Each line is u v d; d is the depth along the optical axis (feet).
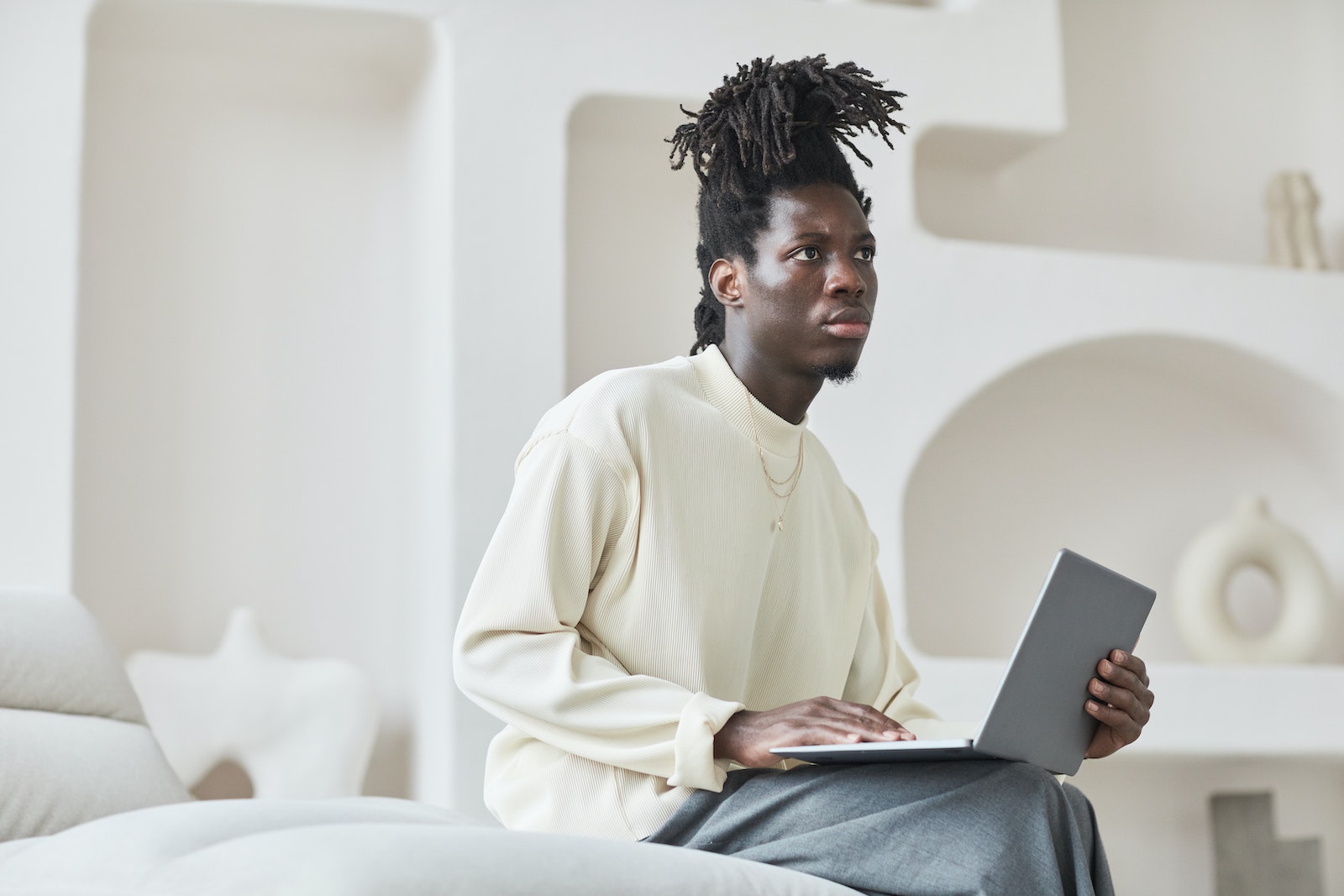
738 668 4.66
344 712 9.71
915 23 11.24
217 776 10.19
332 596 10.72
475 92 10.25
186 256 10.77
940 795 3.84
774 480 4.80
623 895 3.34
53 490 9.41
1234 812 11.66
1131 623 4.06
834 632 5.10
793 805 3.98
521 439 9.89
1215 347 11.68
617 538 4.51
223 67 10.97
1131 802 11.85
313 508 10.77
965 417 11.94
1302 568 11.67
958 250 11.00
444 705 9.58
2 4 9.81
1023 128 11.35
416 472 10.64
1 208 9.59
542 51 10.43
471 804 9.37
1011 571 11.84
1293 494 12.63
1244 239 12.89
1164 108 12.91
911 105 11.14
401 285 11.21
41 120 9.76
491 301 10.01
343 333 11.03
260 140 11.05
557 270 10.18
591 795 4.23
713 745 4.07
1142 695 4.08
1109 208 12.59
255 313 10.87
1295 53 13.37
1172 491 12.35
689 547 4.53
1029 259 11.16
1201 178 12.89
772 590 4.85
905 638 10.32
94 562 10.24
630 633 4.49
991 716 3.72
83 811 5.55
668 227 11.31
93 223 10.55
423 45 10.67
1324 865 11.85
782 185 4.72
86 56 10.13
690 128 5.02
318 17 10.32
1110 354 11.93
